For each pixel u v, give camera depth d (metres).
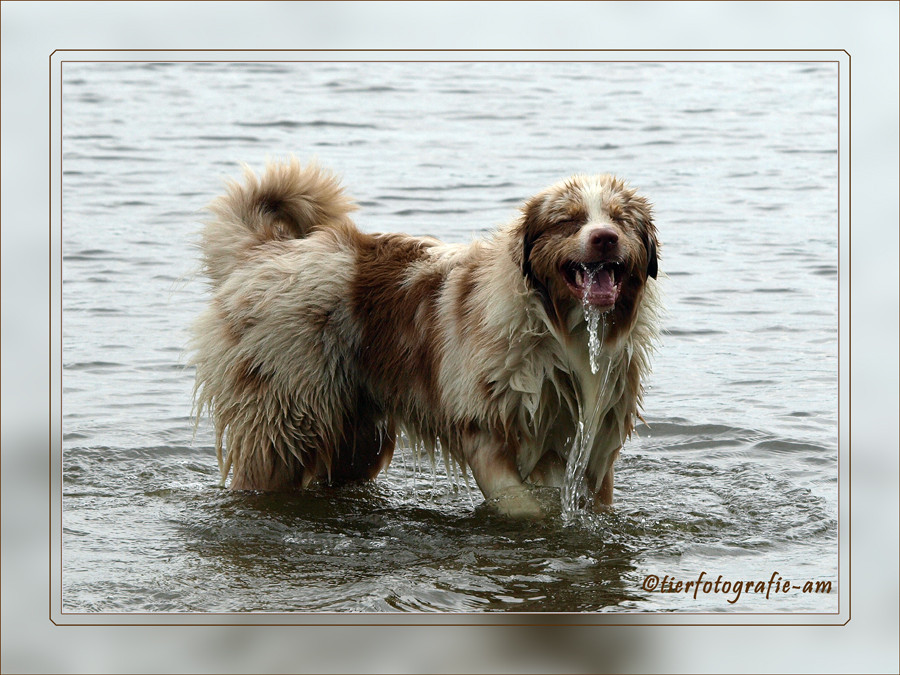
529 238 9.34
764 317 15.84
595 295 8.95
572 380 9.67
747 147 26.77
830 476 10.73
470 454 9.91
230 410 10.59
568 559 8.84
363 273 10.59
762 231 20.27
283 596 8.15
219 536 9.38
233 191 11.28
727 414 12.45
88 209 21.17
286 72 35.53
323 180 11.45
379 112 29.94
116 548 9.06
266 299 10.50
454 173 23.50
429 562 8.82
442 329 9.99
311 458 10.57
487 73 35.75
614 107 31.16
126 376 13.56
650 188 23.16
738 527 9.53
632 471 10.98
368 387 10.69
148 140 26.73
